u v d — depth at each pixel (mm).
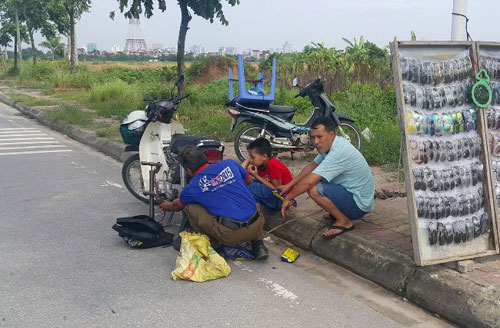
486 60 4031
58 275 4285
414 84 3812
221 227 4395
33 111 16312
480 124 3977
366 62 17109
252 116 7648
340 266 4523
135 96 17625
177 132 5891
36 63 39094
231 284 4152
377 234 4664
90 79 25281
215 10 12461
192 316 3615
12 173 8055
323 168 4508
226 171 4488
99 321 3531
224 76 23828
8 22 42312
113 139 10438
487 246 4035
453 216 3898
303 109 13023
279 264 4594
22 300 3824
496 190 4066
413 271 3881
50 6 34031
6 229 5422
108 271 4379
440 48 3875
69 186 7289
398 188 6258
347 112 11695
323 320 3568
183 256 4293
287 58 22969
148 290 4023
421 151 3816
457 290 3541
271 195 5281
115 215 5953
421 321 3570
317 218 5145
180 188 5289
